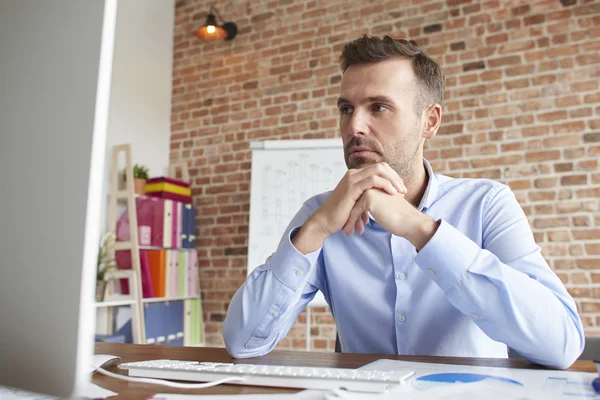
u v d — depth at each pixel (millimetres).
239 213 3781
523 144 3043
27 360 512
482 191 1227
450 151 3189
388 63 1160
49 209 512
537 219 2957
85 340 495
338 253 1241
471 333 1117
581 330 886
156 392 616
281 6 3869
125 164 3680
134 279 3275
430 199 1231
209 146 3969
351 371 665
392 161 1168
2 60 547
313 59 3695
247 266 3594
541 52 3072
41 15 531
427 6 3387
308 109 3658
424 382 640
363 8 3580
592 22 2980
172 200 3695
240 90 3922
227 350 1035
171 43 4238
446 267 878
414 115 1179
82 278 494
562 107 2984
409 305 1149
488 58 3188
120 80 3721
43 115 521
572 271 2848
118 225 3441
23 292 519
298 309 1268
